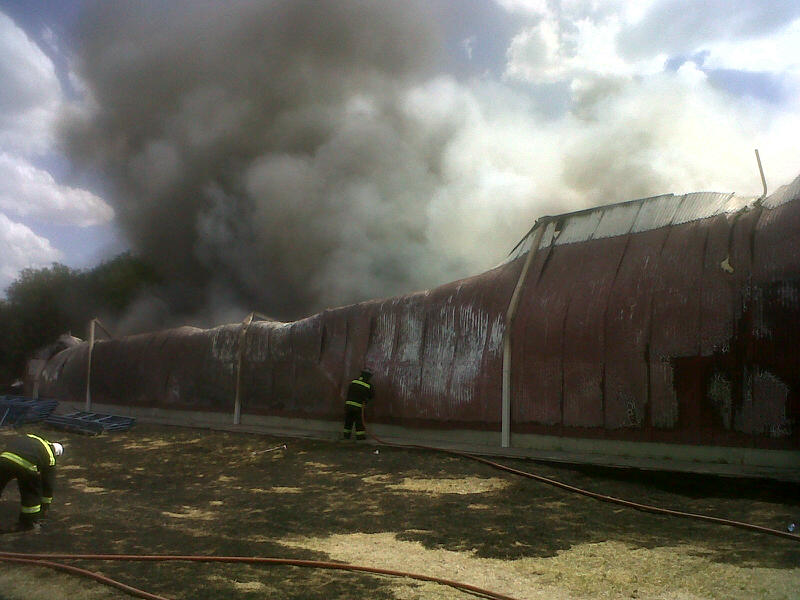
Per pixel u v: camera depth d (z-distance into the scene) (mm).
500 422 11461
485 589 4832
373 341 14172
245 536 6582
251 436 14195
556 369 10758
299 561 5281
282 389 15820
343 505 8094
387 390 13461
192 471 10859
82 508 7879
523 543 6191
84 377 22203
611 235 11219
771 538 6008
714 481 7926
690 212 10336
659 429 9414
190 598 4359
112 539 6074
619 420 9859
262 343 16562
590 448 10180
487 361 11875
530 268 12078
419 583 4906
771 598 4430
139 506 8156
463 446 11492
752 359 8625
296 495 8758
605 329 10219
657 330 9625
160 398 19000
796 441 8164
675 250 10031
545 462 9664
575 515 7199
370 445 12203
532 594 4730
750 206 9656
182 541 6035
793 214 8828
